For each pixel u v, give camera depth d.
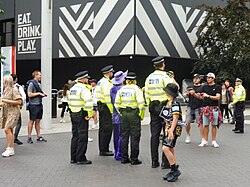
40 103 11.84
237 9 29.91
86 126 8.95
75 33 31.02
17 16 34.62
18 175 7.89
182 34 31.25
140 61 30.19
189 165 8.96
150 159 9.57
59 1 31.94
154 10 29.12
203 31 32.56
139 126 8.96
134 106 8.91
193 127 16.33
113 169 8.48
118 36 28.56
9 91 9.62
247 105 32.75
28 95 11.72
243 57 28.44
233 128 16.38
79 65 33.25
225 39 30.08
